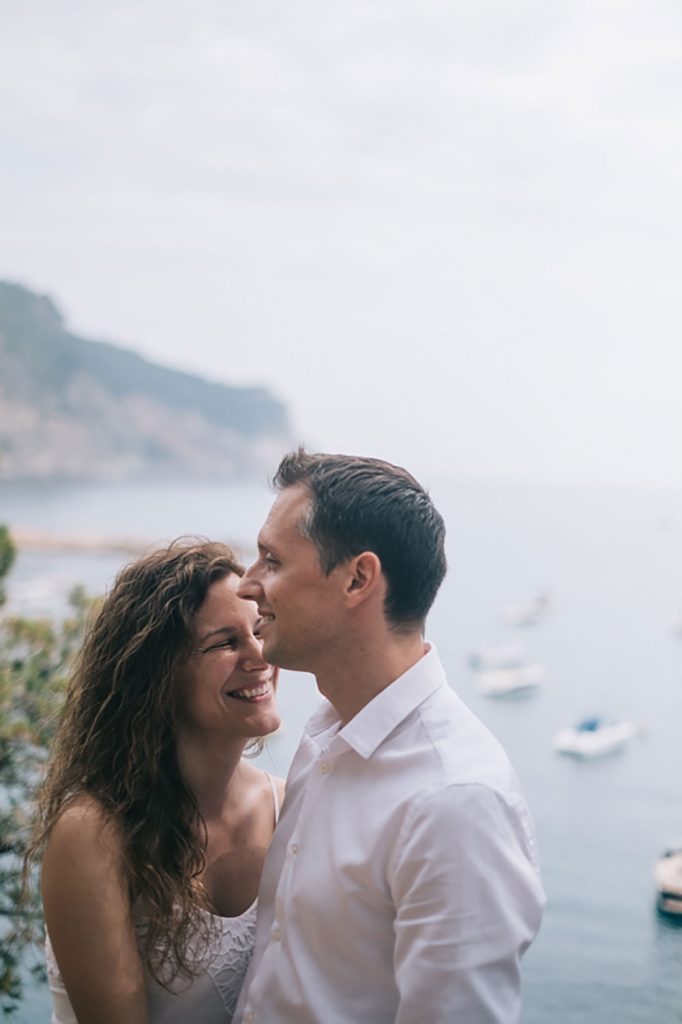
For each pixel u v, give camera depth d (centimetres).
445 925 107
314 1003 117
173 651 136
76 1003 129
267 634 123
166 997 134
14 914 257
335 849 117
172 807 135
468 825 109
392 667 121
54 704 278
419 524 119
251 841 146
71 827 129
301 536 119
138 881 132
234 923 138
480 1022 106
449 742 117
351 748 120
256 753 168
